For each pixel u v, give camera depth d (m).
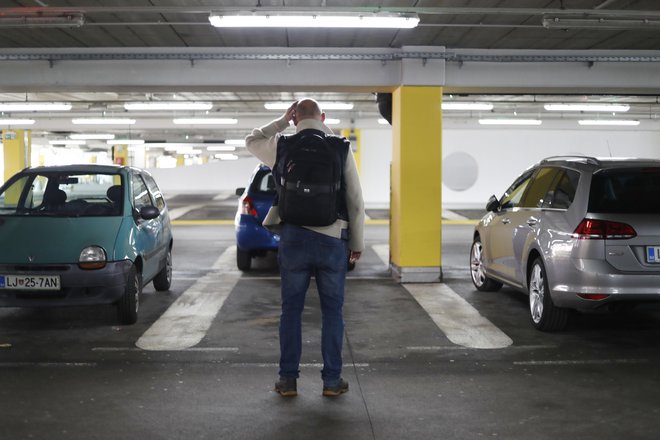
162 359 5.81
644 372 5.42
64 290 6.76
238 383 5.12
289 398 4.76
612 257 6.03
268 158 4.60
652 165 6.39
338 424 4.25
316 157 4.41
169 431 4.12
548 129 27.94
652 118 25.84
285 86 10.48
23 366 5.57
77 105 21.19
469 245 15.27
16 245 6.82
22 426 4.19
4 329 6.91
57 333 6.75
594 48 10.41
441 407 4.58
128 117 25.80
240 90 10.88
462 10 7.86
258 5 7.97
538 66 10.45
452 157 29.73
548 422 4.29
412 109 10.05
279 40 9.81
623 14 7.88
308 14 7.64
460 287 9.65
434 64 10.02
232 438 4.01
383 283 10.01
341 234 4.62
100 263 6.75
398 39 9.71
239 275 10.72
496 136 29.64
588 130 29.33
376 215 24.45
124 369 5.49
